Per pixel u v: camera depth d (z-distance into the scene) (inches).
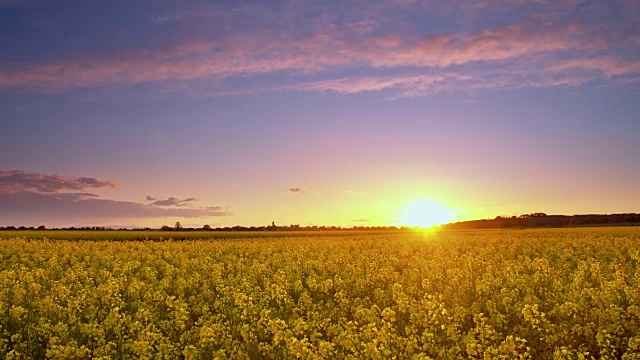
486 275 776.3
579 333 441.7
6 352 435.8
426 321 453.4
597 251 1411.2
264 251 1524.4
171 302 557.3
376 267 1009.5
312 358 365.4
